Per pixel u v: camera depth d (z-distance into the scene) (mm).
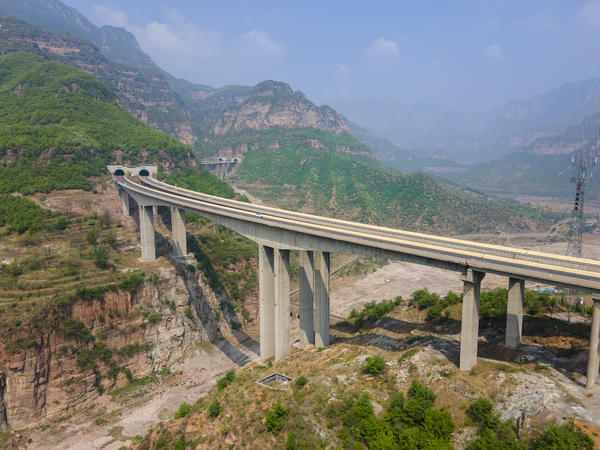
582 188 133875
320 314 117688
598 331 70938
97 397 124062
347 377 90750
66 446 106500
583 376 77500
